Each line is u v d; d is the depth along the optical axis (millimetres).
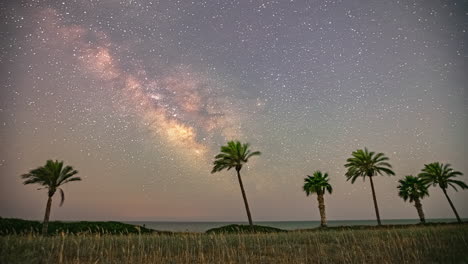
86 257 12188
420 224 41062
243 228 38844
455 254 11352
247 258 12516
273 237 19328
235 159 41594
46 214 33375
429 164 49406
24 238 13945
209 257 12570
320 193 46438
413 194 48812
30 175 34469
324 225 44438
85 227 34906
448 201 47219
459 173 47250
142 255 12336
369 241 15898
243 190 41312
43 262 10609
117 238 17000
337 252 13336
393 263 10922
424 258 11156
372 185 44906
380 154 45375
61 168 36094
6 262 9820
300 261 11984
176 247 15016
